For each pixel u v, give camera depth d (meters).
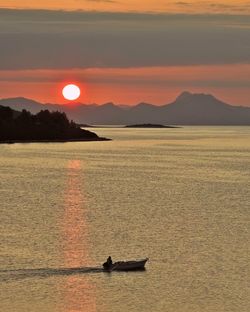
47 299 122.69
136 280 134.00
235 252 157.12
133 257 151.88
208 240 171.00
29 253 153.75
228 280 134.50
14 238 170.75
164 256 152.88
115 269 139.75
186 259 150.12
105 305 120.12
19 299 122.38
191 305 120.38
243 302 122.00
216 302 121.88
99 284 131.50
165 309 118.44
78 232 180.38
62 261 146.75
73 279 134.12
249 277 136.50
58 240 169.00
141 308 118.75
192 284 131.62
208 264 146.00
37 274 136.88
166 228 188.00
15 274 136.62
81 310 117.50
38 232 179.62
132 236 175.38
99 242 167.38
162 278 135.50
